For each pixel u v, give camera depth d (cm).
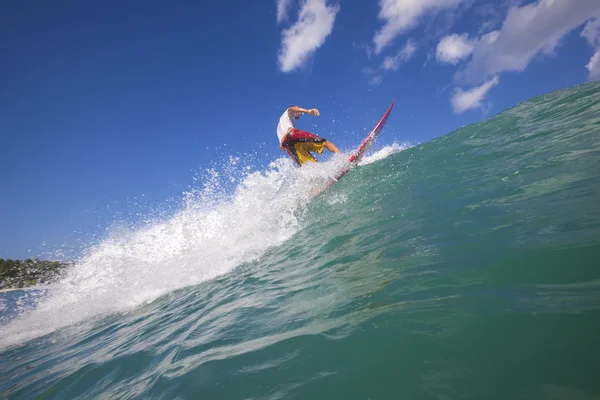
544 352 97
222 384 148
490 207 249
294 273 303
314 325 174
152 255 599
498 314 122
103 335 372
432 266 186
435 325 130
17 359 384
